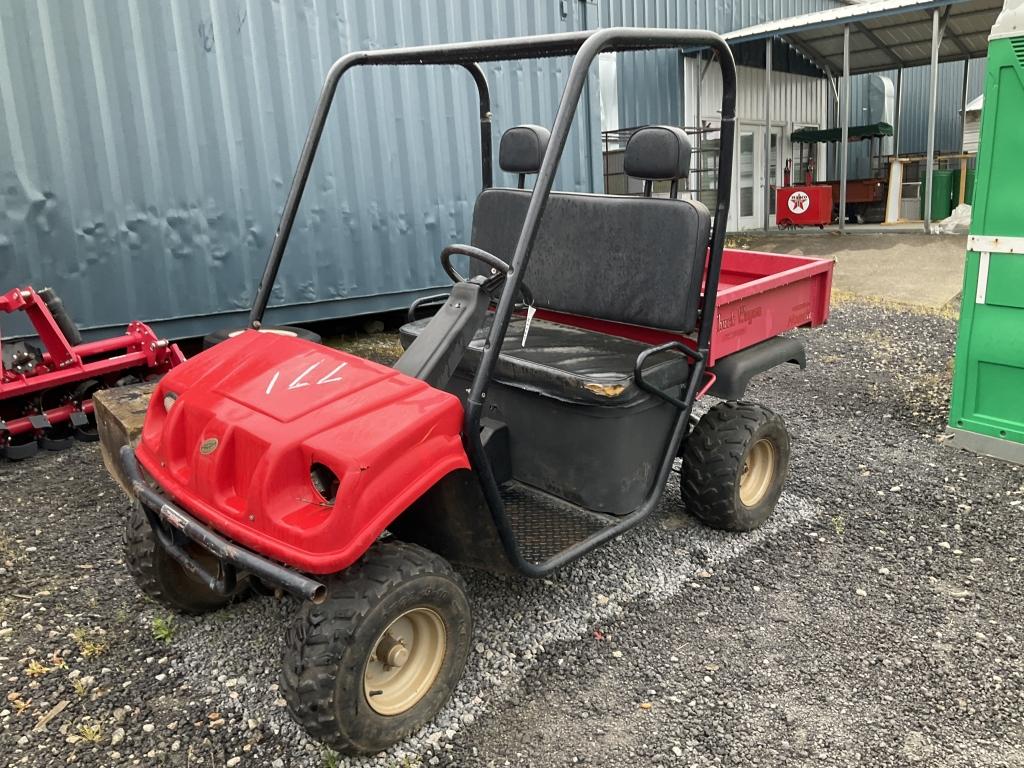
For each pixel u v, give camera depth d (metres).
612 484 2.76
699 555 3.21
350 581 2.04
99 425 3.37
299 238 6.01
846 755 2.18
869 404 5.01
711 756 2.18
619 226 3.01
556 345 3.06
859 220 15.09
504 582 3.00
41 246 5.00
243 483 2.06
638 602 2.90
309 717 1.99
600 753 2.20
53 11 4.84
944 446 4.30
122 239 5.27
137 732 2.29
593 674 2.52
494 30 6.77
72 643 2.69
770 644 2.66
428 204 6.64
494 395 2.96
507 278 2.16
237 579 2.26
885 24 12.96
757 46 13.88
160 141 5.32
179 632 2.75
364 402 2.08
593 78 7.57
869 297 8.28
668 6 12.16
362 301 6.44
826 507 3.62
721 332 3.11
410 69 6.36
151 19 5.18
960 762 2.14
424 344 2.31
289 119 5.82
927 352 6.16
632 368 2.73
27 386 4.16
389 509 1.97
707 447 3.20
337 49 5.96
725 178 2.70
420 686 2.25
